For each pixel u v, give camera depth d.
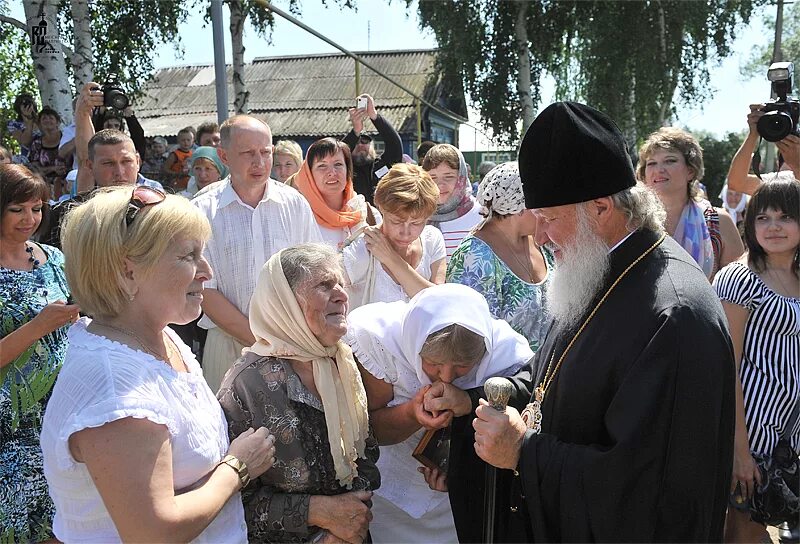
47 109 6.35
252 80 20.36
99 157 3.39
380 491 2.36
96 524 1.52
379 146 16.78
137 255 1.56
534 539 1.78
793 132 3.48
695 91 14.74
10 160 3.69
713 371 1.59
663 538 1.60
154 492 1.46
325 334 1.95
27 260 2.71
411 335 2.15
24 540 2.55
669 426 1.58
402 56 20.38
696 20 14.08
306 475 1.93
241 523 1.82
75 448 1.47
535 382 2.07
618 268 1.81
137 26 9.95
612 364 1.69
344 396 2.02
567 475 1.67
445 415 2.09
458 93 14.98
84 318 1.69
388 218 3.01
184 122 17.86
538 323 2.71
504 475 2.04
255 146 3.26
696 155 3.54
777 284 2.90
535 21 14.20
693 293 1.67
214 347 3.25
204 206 3.27
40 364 2.62
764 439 2.85
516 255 2.85
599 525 1.62
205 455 1.67
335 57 20.78
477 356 2.11
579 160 1.79
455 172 4.34
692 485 1.58
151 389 1.53
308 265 1.95
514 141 14.35
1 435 2.54
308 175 3.88
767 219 2.84
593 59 14.05
